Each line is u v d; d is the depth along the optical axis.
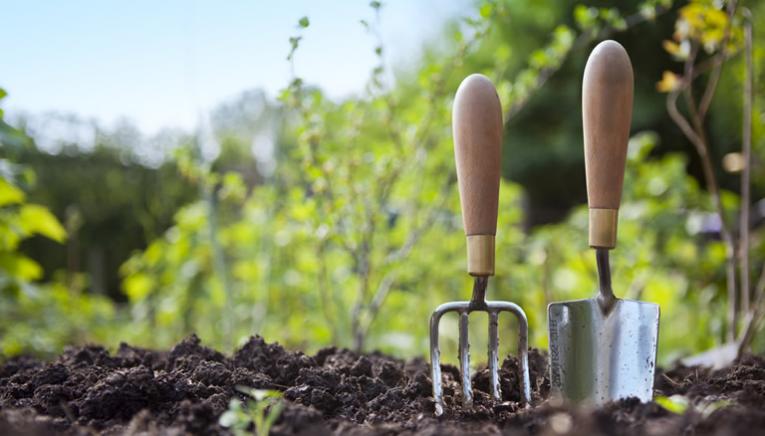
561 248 2.07
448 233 1.88
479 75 0.75
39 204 3.63
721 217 1.26
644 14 1.43
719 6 1.18
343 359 0.92
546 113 5.08
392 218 1.92
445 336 1.78
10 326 1.74
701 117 1.27
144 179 3.94
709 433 0.61
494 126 0.73
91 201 3.86
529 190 5.36
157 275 2.33
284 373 0.80
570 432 0.61
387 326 1.84
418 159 1.50
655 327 0.74
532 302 1.88
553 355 0.76
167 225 3.49
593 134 0.73
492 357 0.79
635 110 4.64
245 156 2.52
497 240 1.95
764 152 1.82
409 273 1.64
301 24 1.03
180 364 0.83
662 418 0.63
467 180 0.74
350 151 1.34
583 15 1.47
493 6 1.28
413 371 0.90
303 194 1.34
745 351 1.12
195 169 1.66
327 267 1.83
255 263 2.01
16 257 1.54
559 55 1.48
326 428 0.66
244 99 2.28
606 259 0.75
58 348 1.72
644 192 2.26
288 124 2.06
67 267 3.74
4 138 1.30
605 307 0.76
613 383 0.75
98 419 0.69
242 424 0.62
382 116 1.40
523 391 0.78
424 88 1.39
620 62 0.72
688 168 4.84
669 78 1.30
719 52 1.30
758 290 1.19
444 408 0.73
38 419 0.68
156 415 0.69
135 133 4.02
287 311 1.93
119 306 3.54
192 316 2.23
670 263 2.10
